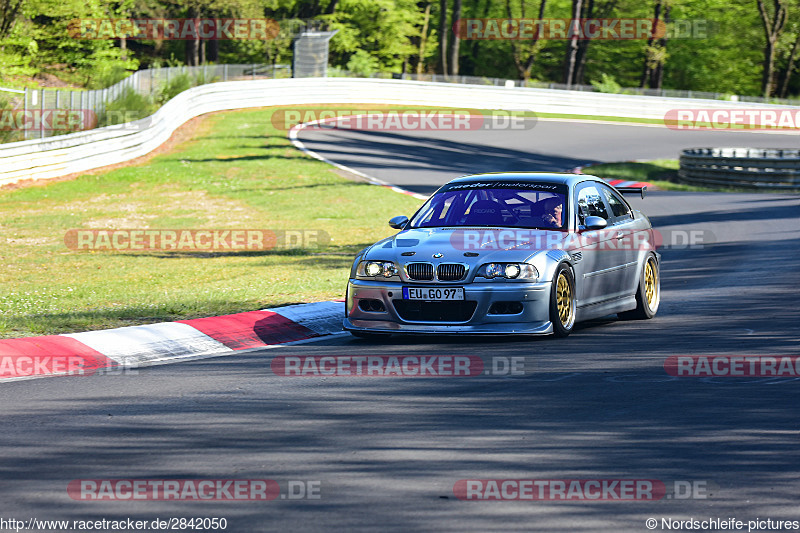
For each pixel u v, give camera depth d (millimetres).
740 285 21094
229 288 20969
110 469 8227
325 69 85250
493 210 15969
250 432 9430
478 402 10602
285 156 52438
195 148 54875
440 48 119062
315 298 19234
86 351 13852
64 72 84500
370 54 128000
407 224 16312
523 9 137000
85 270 24625
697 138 75000
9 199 39562
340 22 125188
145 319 16688
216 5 93312
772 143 73125
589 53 137750
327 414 10148
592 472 8031
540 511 7121
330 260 26219
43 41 83250
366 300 14672
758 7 125312
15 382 12070
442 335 15172
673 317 17141
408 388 11391
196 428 9594
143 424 9781
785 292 19609
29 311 18031
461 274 14125
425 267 14258
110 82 62781
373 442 9008
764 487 7621
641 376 11828
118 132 49594
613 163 59469
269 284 21500
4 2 75000
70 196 40781
